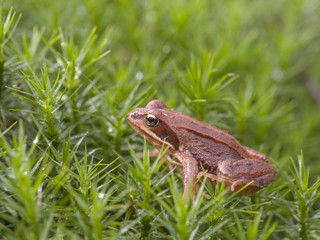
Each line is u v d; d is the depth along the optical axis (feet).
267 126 1.28
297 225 1.09
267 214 1.11
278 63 1.37
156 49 1.36
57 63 1.17
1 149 1.04
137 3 1.41
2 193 1.02
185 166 1.11
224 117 1.22
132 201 1.06
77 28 1.29
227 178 1.10
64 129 1.14
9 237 1.02
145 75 1.26
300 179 1.08
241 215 1.10
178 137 1.14
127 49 1.35
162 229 1.08
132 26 1.34
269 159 1.19
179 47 1.36
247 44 1.34
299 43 1.38
